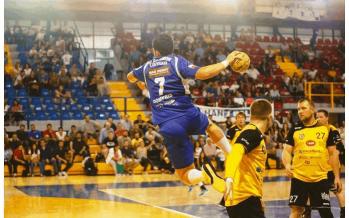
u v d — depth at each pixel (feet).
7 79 74.02
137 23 96.68
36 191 44.09
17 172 60.64
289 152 22.75
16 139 59.98
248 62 17.19
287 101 79.51
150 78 18.72
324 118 24.72
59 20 90.02
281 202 35.83
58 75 75.05
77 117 70.33
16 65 74.28
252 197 17.06
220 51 89.51
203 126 18.43
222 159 60.85
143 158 62.34
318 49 98.53
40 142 60.54
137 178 56.65
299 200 22.26
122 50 87.97
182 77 18.13
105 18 91.04
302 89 82.17
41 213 31.68
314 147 22.06
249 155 17.11
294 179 22.48
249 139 16.46
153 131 63.98
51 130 62.69
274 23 98.27
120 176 59.77
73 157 61.21
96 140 66.08
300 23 98.94
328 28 100.89
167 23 96.48
